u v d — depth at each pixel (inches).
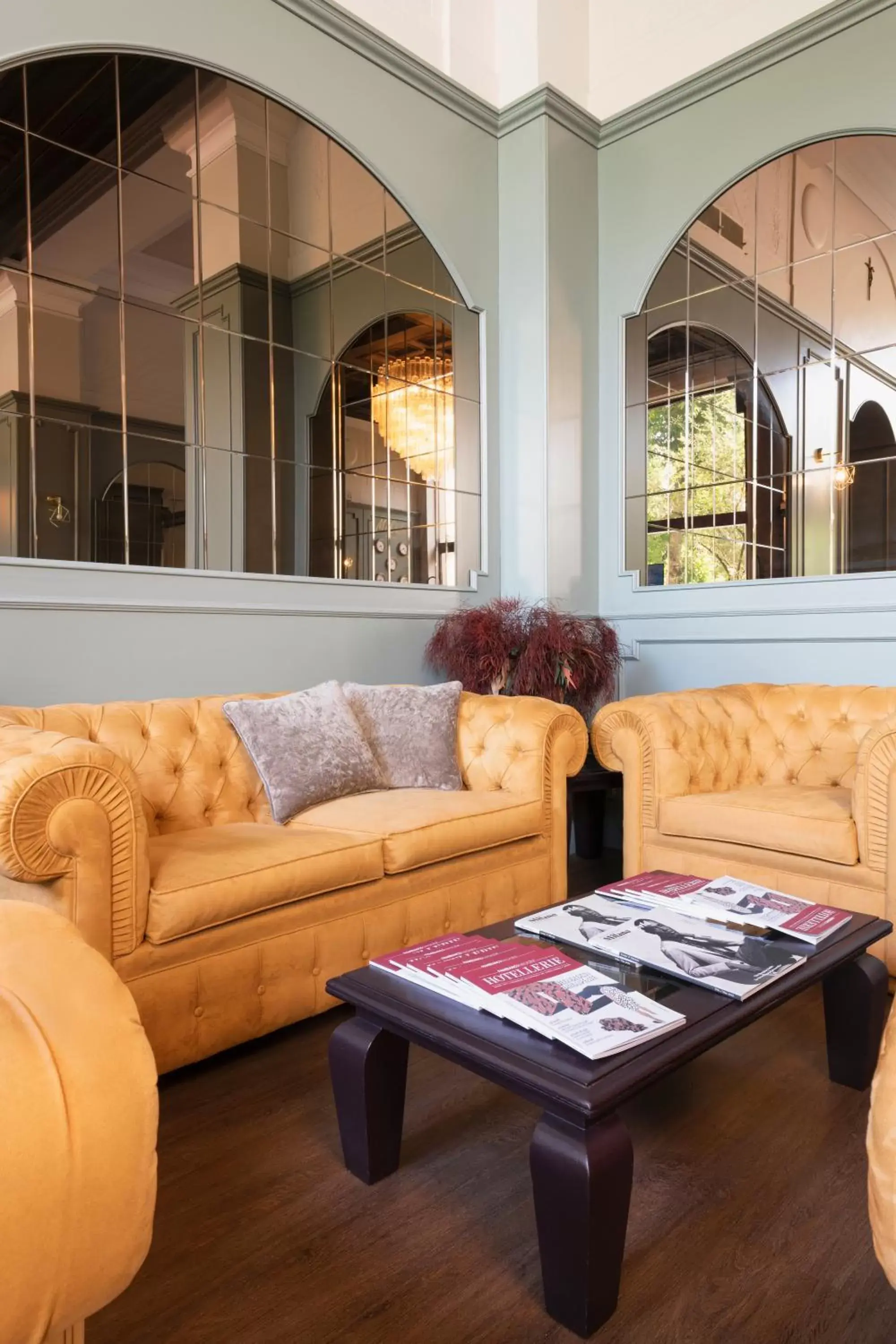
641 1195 61.5
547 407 161.3
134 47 117.7
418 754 116.3
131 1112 32.0
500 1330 49.2
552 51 163.9
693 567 161.5
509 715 117.8
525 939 71.1
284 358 138.7
